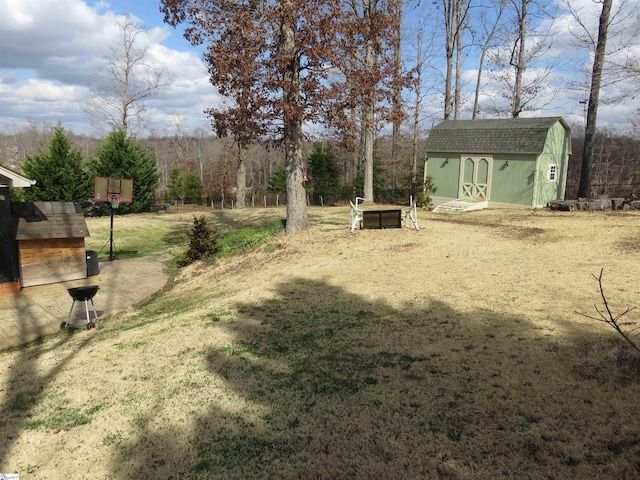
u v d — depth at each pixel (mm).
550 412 3855
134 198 29234
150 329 7504
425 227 14070
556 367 4621
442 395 4336
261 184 63594
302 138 14148
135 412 4676
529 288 7387
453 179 22078
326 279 9125
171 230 22250
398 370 4961
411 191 27703
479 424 3812
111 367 5949
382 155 40219
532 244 10828
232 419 4352
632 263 8422
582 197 19781
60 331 8539
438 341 5625
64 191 25156
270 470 3559
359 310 7121
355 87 12539
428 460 3443
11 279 11258
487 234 12477
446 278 8398
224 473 3586
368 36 12836
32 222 11945
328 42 11383
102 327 8656
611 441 3393
